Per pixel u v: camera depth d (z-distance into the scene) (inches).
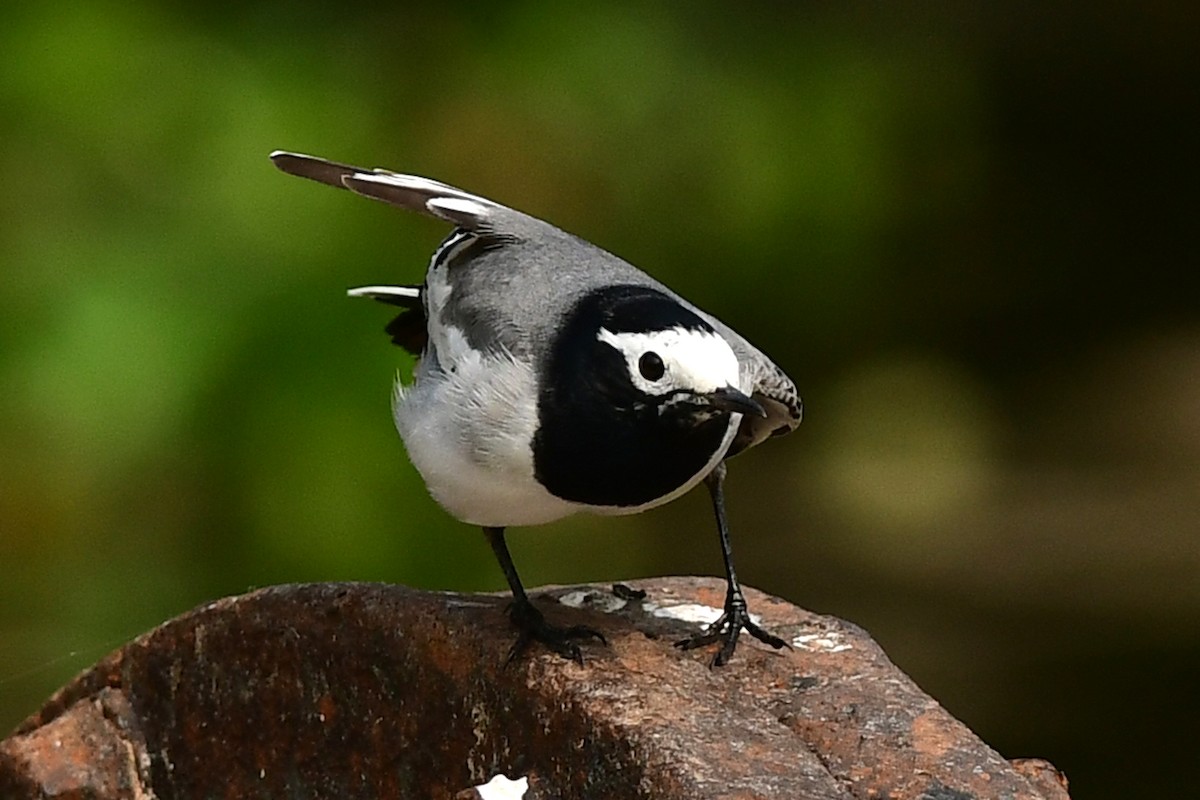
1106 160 954.7
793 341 802.8
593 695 214.8
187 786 258.4
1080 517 743.7
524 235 274.7
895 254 799.1
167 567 501.0
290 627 245.0
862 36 701.9
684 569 687.1
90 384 499.5
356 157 547.5
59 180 522.3
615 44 604.1
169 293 510.6
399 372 326.6
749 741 205.9
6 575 495.5
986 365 891.4
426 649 233.5
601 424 245.6
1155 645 586.2
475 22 587.2
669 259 625.3
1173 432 831.7
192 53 541.3
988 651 589.6
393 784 240.2
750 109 629.9
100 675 265.7
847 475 807.7
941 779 203.9
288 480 499.2
